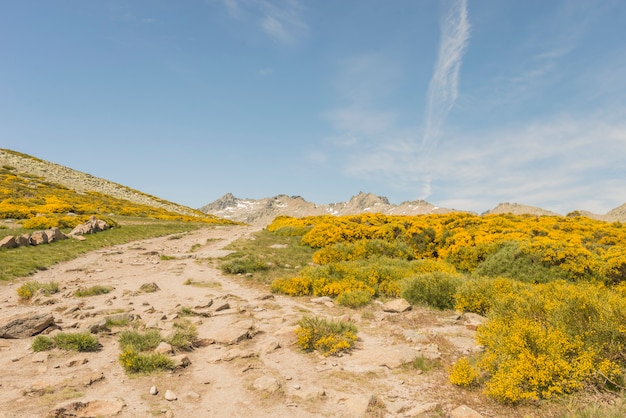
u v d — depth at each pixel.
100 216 38.75
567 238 26.59
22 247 22.81
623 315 6.92
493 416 5.75
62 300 13.19
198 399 6.40
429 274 14.41
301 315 12.01
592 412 5.23
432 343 9.17
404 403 6.27
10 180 57.97
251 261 21.22
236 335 9.57
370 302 13.59
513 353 6.86
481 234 25.41
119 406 5.88
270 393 6.61
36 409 5.72
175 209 87.06
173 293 15.02
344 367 7.94
